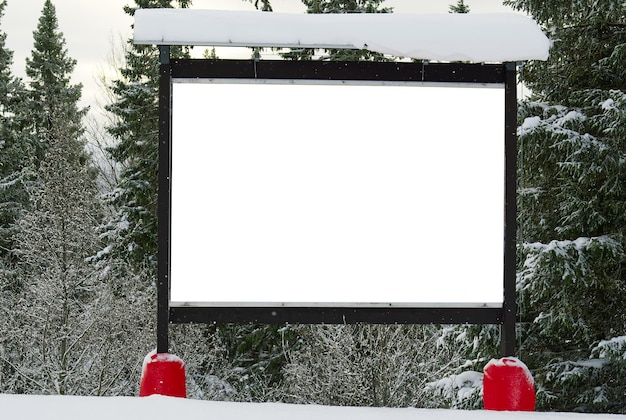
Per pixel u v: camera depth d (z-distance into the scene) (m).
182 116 5.96
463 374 13.16
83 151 32.62
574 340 13.02
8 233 31.23
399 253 6.02
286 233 5.98
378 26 5.95
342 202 6.01
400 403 18.12
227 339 25.59
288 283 5.98
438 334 18.34
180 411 5.03
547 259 11.75
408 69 5.99
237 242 5.97
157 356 5.84
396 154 6.03
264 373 24.73
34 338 20.23
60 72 41.22
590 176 12.16
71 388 19.89
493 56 5.91
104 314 20.55
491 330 12.86
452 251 6.05
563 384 12.26
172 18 5.85
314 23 5.94
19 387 20.84
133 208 24.55
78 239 21.55
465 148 6.05
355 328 18.97
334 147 6.02
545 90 13.57
